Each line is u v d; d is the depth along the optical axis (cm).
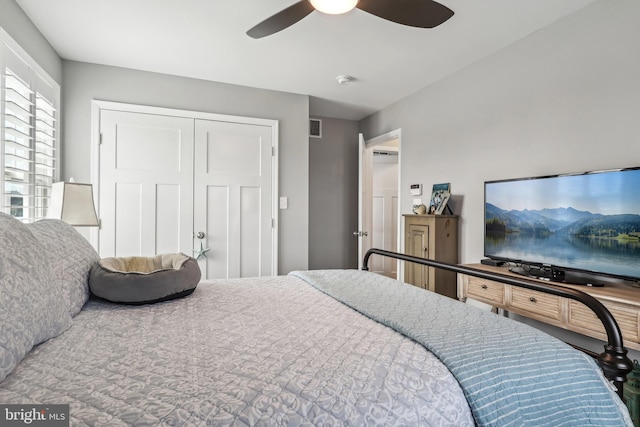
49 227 143
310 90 353
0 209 178
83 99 286
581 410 89
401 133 379
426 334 105
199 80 323
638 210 168
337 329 115
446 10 153
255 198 345
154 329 113
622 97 184
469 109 287
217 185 330
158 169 309
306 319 127
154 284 144
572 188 198
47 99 252
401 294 159
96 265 146
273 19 164
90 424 62
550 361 94
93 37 244
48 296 99
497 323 117
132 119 301
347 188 468
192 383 77
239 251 338
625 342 156
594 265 186
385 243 522
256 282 195
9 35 189
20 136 204
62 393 71
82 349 95
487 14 210
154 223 308
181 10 210
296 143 361
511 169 249
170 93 313
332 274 204
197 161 322
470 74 286
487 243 256
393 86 339
